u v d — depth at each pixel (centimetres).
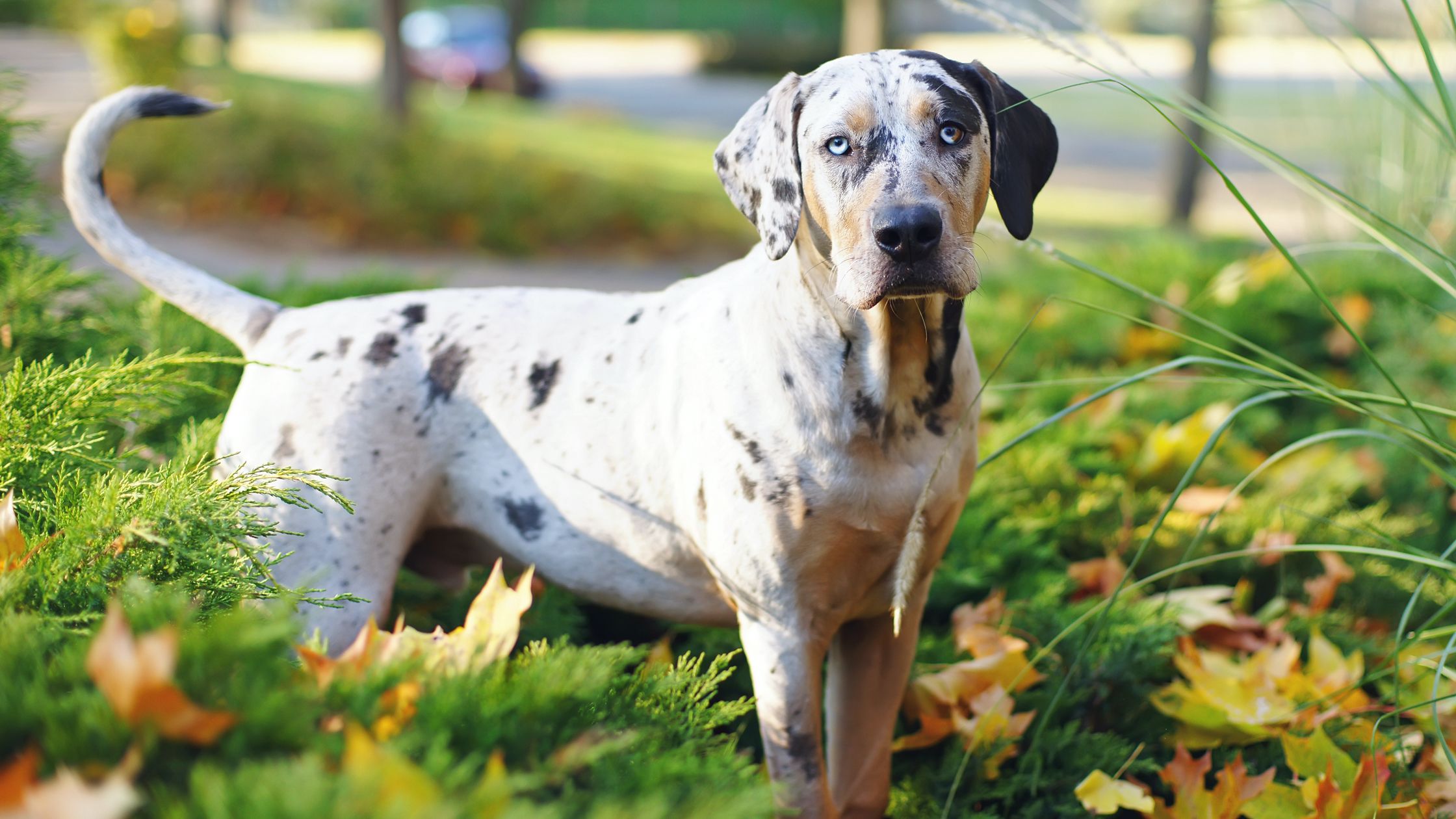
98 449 215
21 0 2927
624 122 1798
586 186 977
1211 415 361
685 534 214
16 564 153
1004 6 236
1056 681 254
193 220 898
